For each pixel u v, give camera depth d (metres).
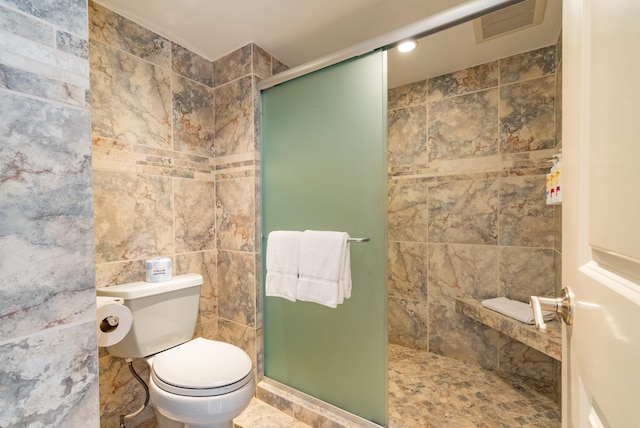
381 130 1.24
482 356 1.84
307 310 1.46
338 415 1.34
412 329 2.08
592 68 0.40
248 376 1.10
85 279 0.48
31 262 0.42
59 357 0.44
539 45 1.61
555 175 1.19
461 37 1.53
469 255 1.87
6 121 0.40
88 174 0.48
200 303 1.65
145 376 1.40
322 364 1.42
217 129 1.72
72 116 0.47
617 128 0.32
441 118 1.94
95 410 0.49
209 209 1.71
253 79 1.56
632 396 0.29
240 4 1.27
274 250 1.39
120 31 1.33
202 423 1.00
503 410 1.44
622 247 0.31
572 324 0.48
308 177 1.44
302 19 1.37
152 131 1.45
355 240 1.23
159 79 1.48
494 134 1.77
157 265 1.34
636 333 0.28
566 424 0.54
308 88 1.43
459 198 1.89
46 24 0.44
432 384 1.67
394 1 1.26
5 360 0.39
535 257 1.67
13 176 0.40
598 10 0.38
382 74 1.23
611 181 0.34
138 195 1.40
